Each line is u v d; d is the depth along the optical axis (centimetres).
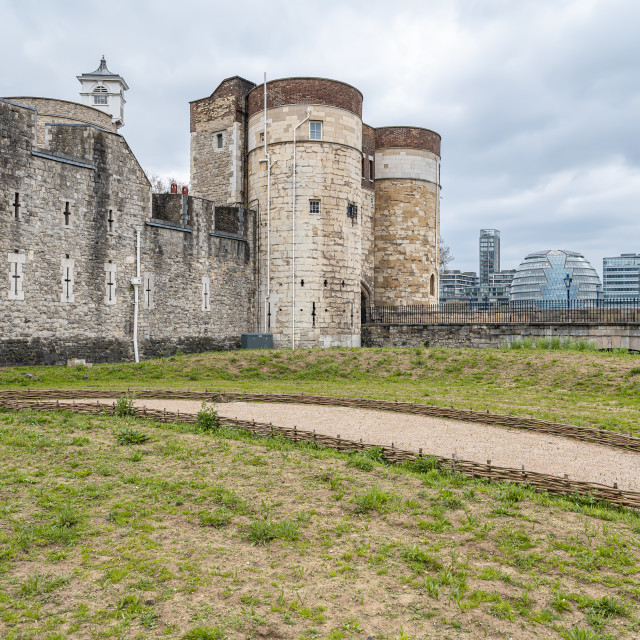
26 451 1052
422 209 3978
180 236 2883
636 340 2583
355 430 1228
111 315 2548
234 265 3169
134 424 1301
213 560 642
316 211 3125
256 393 1706
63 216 2372
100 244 2511
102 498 824
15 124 2212
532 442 1135
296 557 651
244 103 3509
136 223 2667
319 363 2352
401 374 2181
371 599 563
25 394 1598
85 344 2444
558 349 2478
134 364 2336
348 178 3216
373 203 3931
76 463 974
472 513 764
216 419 1262
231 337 3141
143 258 2703
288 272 3130
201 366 2330
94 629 512
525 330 2930
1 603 551
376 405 1498
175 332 2845
